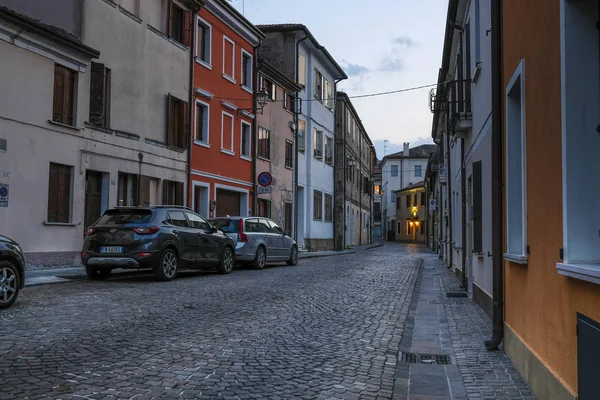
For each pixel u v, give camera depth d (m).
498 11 6.66
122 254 12.48
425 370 5.86
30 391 4.45
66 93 15.33
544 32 4.51
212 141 23.45
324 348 6.66
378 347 6.89
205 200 23.02
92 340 6.36
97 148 16.33
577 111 3.77
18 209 13.56
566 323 3.82
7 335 6.46
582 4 3.76
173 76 20.50
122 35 17.64
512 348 6.00
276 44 33.25
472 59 11.30
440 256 28.39
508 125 6.25
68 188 15.34
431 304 10.86
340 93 42.22
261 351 6.25
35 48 13.99
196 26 22.12
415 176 88.19
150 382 4.84
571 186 3.75
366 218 59.62
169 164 20.17
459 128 12.01
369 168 63.34
